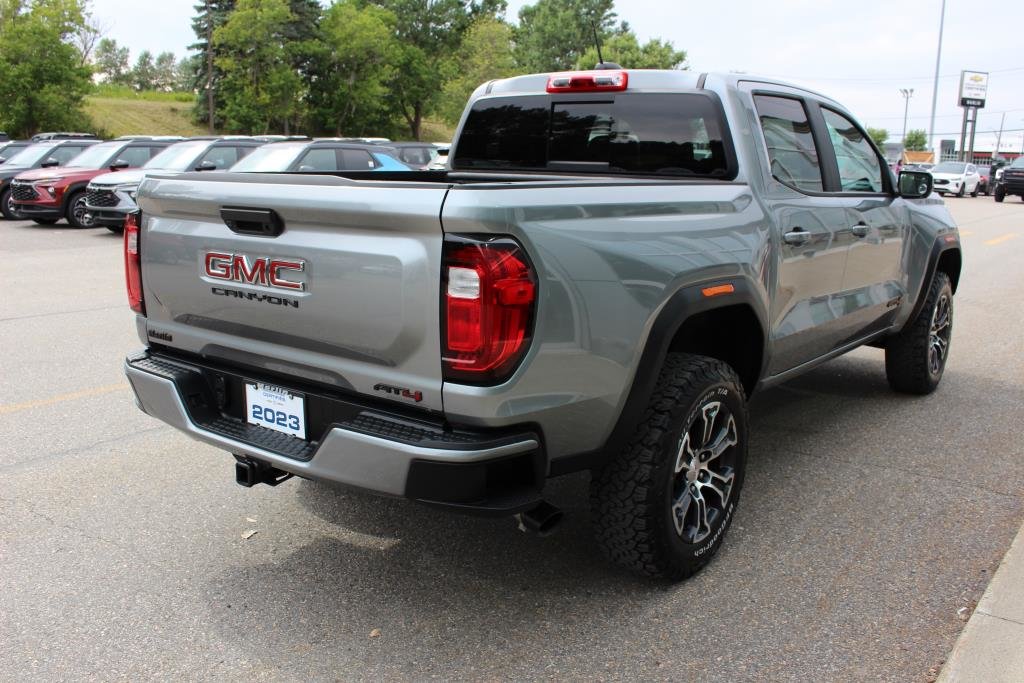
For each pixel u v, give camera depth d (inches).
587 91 160.1
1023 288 415.5
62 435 185.3
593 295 102.1
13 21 1644.9
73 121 1704.0
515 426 98.4
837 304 167.6
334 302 101.0
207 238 114.1
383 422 100.1
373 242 97.0
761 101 149.8
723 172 141.7
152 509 148.9
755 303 132.1
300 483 162.1
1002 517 147.7
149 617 115.0
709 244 121.4
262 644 108.9
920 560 131.6
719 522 128.3
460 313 91.8
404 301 95.0
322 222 100.6
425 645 108.6
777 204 142.8
